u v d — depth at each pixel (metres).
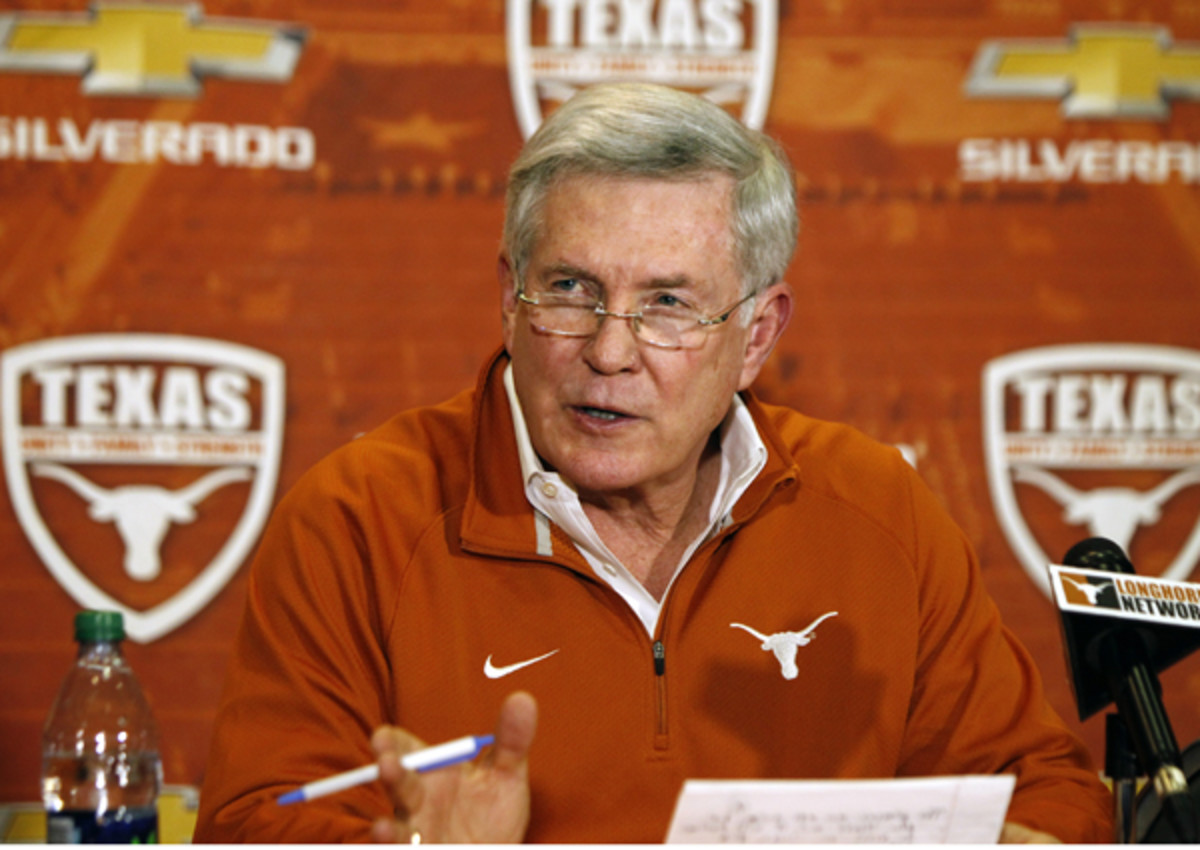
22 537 4.60
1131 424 4.79
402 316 4.72
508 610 2.67
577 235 2.52
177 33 4.67
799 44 4.77
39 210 4.62
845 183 4.78
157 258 4.66
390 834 1.82
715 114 2.62
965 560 2.99
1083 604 2.09
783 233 2.74
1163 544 4.77
